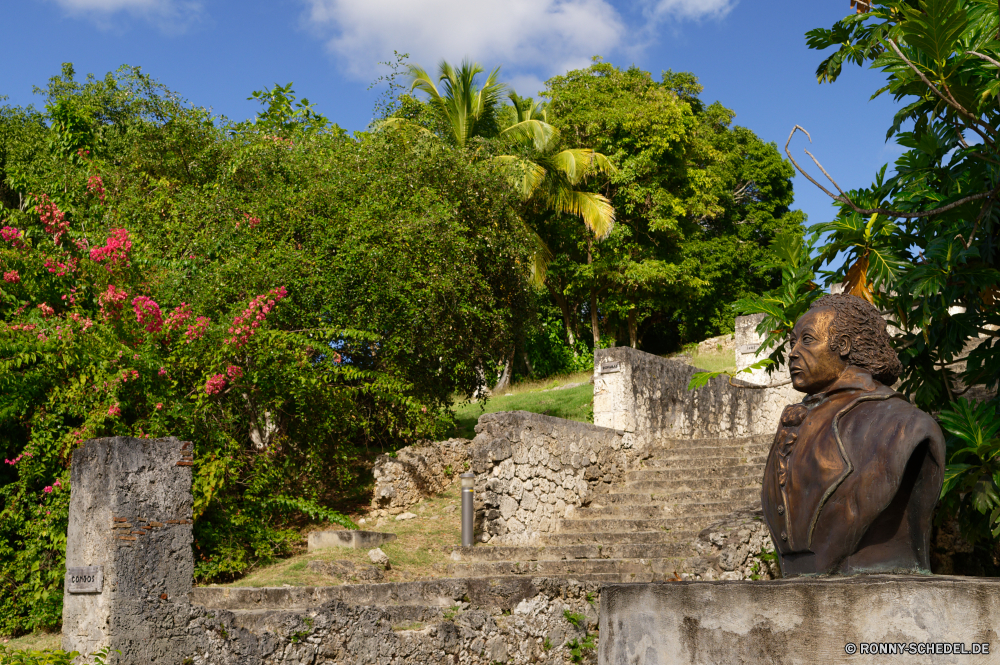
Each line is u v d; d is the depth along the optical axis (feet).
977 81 17.69
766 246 108.68
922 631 9.14
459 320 46.06
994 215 18.99
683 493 42.39
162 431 30.83
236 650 23.57
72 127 49.42
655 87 97.55
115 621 22.76
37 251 35.19
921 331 21.30
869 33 19.54
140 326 33.37
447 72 69.92
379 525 40.11
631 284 88.43
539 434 41.39
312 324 40.57
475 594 29.84
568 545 38.06
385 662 25.66
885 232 20.36
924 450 10.59
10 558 29.58
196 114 50.42
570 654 30.35
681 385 53.21
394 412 44.32
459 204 49.39
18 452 31.76
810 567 11.10
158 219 44.16
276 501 35.32
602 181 90.53
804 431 11.61
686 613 10.43
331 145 48.01
